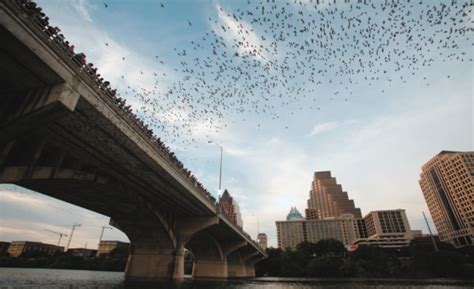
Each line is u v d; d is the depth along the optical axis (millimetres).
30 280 40594
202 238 54875
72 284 35062
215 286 39625
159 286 33594
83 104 16359
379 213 182000
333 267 85625
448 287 42000
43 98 14234
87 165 23297
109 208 33906
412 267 82250
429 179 162125
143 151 21781
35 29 12680
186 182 30438
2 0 11250
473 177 131500
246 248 77938
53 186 25281
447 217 147375
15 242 159625
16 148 16953
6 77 14125
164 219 38250
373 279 70375
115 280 43406
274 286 44562
